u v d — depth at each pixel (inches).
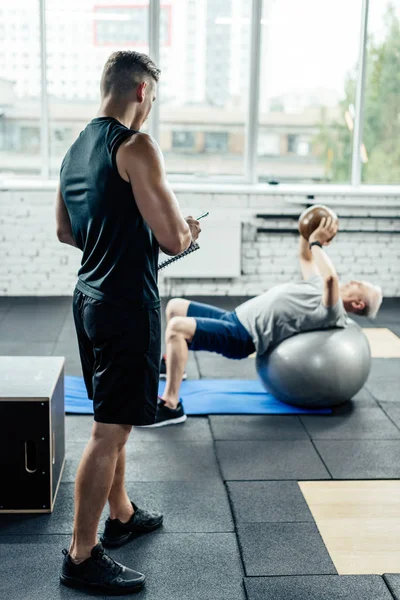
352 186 268.1
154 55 254.2
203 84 259.1
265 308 153.6
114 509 104.9
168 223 85.9
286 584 96.0
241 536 107.3
